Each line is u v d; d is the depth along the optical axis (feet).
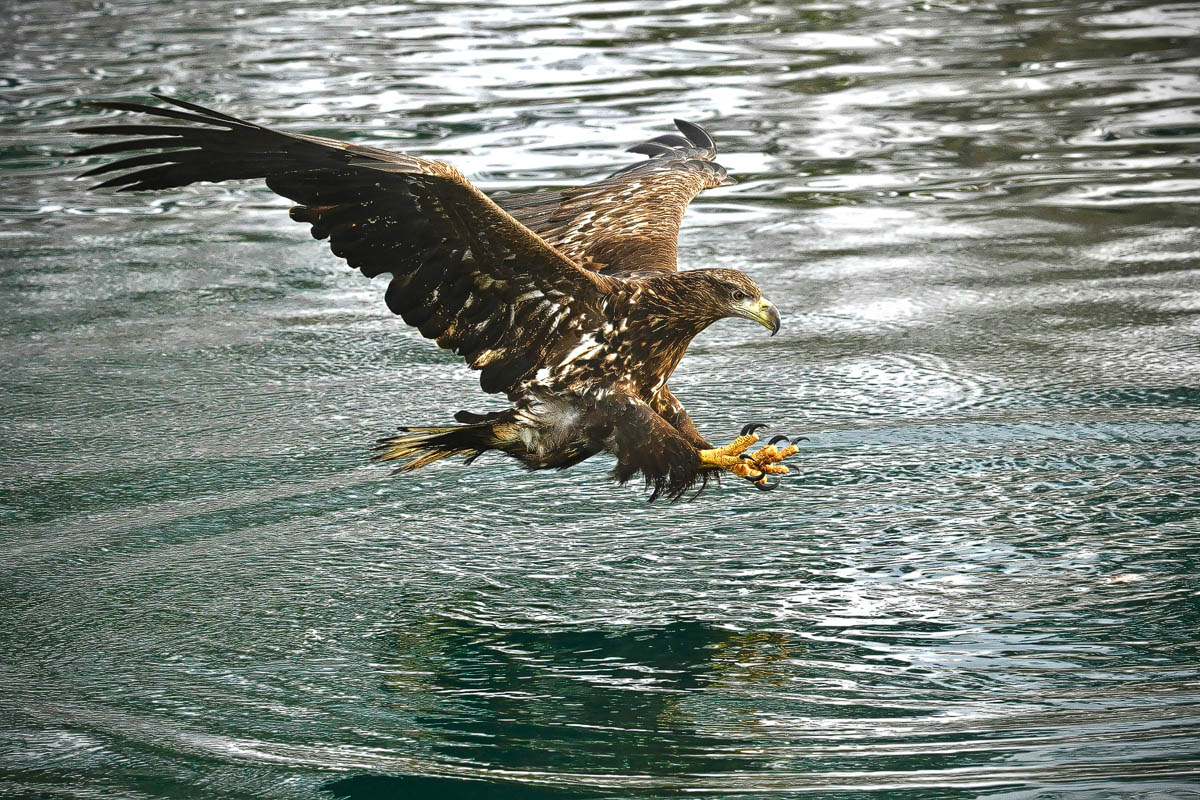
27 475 40.60
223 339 52.26
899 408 44.19
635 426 30.86
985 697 27.91
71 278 58.80
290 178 28.22
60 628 31.83
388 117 75.66
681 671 29.32
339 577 34.04
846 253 59.88
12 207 67.51
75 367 49.44
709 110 77.56
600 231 35.73
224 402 46.26
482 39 95.50
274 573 34.30
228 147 27.76
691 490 38.65
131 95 80.94
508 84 83.05
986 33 93.56
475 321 30.58
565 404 31.22
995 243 60.44
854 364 48.26
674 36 95.25
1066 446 40.65
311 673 29.68
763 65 86.84
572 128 73.51
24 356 50.44
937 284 56.08
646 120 75.00
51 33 100.01
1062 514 36.29
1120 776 24.47
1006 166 69.46
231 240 64.44
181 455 41.96
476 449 31.96
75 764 26.27
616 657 30.04
